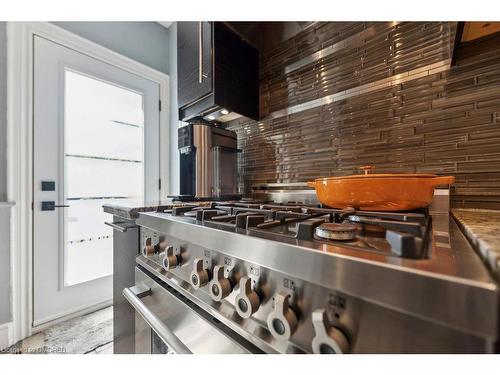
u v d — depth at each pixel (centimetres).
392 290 24
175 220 54
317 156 96
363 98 84
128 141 163
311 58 99
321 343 28
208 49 99
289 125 106
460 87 66
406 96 75
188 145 111
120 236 86
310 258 30
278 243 34
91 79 145
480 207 63
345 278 27
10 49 116
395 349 26
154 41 178
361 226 43
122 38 160
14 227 117
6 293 115
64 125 134
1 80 115
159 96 179
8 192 116
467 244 32
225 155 121
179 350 48
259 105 118
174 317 57
